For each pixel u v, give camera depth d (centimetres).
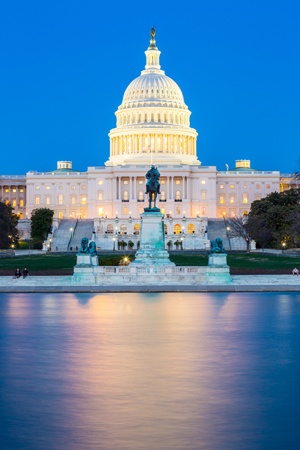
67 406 2514
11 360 3309
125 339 3878
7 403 2558
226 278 7175
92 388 2764
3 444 2120
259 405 2525
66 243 15988
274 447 2092
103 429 2252
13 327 4344
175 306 5444
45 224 17175
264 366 3164
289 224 14050
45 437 2180
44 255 13038
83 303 5719
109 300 5972
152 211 7862
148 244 7781
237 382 2861
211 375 2986
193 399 2602
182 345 3688
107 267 7325
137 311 5112
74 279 7250
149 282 7219
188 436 2186
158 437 2173
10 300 6062
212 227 17275
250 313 4975
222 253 7256
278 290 6912
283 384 2828
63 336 3991
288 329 4225
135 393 2684
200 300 5925
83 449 2067
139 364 3203
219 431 2234
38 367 3155
